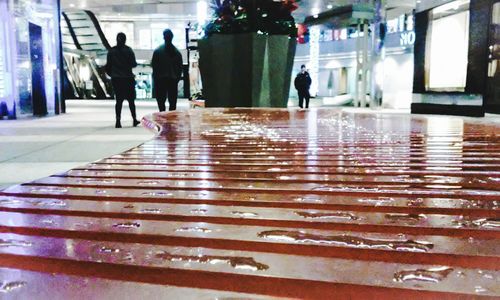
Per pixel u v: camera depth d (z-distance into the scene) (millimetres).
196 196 1239
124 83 8070
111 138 6227
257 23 8734
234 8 8742
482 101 11812
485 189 1322
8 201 1185
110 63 7969
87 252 760
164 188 1367
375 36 17781
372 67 18375
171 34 8250
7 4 10469
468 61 11984
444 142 2773
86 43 38594
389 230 906
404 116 7680
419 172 1635
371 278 639
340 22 21594
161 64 8375
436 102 13484
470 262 722
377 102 18359
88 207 1105
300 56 35250
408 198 1199
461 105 12477
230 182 1475
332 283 622
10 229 909
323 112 8062
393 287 608
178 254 749
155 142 2730
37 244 808
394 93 25578
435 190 1309
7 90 10688
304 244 792
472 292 591
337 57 33312
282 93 9406
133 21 39312
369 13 19953
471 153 2186
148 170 1734
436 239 826
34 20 11797
